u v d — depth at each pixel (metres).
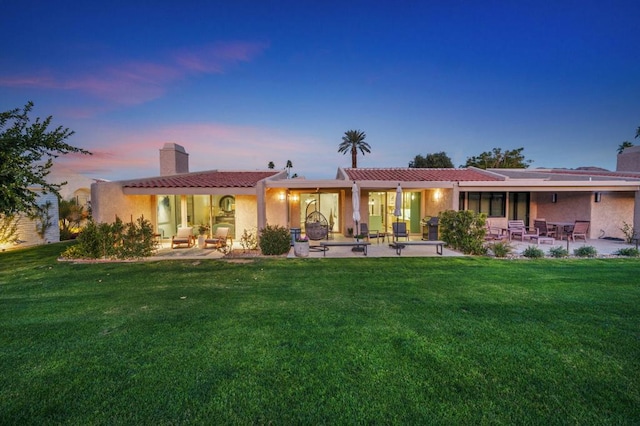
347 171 18.78
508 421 3.06
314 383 3.70
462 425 3.01
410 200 18.72
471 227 12.30
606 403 3.32
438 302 6.51
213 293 7.29
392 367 4.03
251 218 16.25
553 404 3.30
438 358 4.24
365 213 17.69
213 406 3.30
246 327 5.31
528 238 15.86
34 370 4.02
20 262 11.05
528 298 6.68
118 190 13.29
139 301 6.73
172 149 17.97
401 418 3.11
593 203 15.97
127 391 3.57
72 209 19.53
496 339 4.79
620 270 9.11
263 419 3.11
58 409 3.27
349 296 6.98
